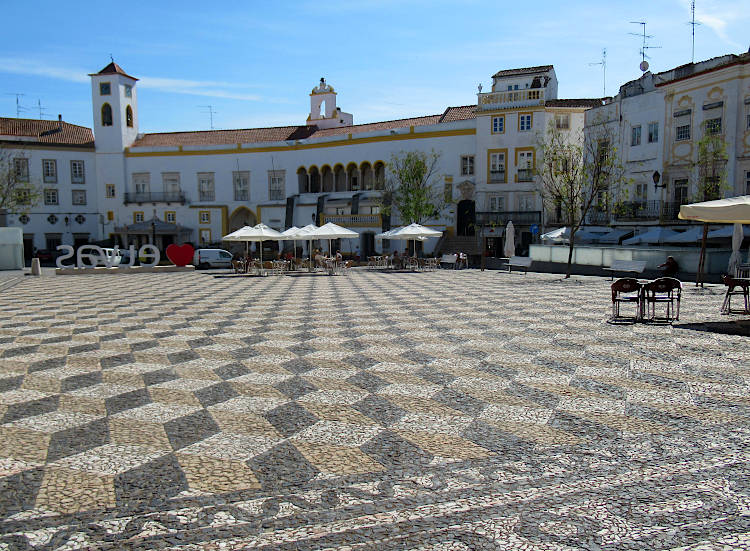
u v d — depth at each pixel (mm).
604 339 9758
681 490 4348
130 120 56031
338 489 4445
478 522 3930
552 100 42562
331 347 9547
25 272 32312
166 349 9547
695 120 30078
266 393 6988
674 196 31469
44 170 53281
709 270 21234
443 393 6875
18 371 8109
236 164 54031
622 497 4250
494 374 7680
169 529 3879
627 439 5355
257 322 12305
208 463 4941
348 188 50344
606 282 22094
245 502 4246
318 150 51500
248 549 3641
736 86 27797
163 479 4637
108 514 4082
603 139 35750
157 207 55094
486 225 42625
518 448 5191
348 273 29891
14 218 51719
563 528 3836
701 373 7492
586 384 7141
